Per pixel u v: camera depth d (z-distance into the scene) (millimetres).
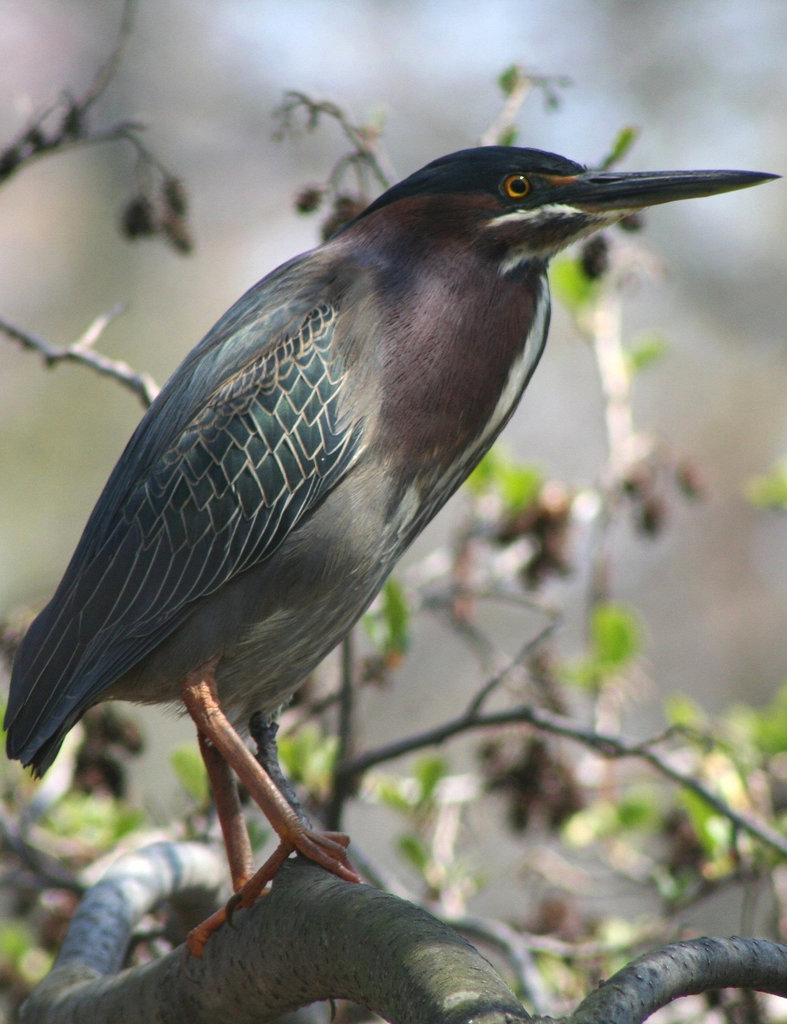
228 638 5523
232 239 21781
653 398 20922
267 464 5508
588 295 9320
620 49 21047
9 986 8359
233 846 5301
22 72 22062
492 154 5930
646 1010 3287
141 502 5562
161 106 21828
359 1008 7812
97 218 21797
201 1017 4684
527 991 7133
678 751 9164
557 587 16453
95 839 8672
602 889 10836
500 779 8266
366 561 5648
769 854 7559
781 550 20375
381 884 7922
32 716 5438
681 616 20125
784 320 20781
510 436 20047
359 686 7879
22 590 18812
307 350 5582
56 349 7051
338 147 21375
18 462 19781
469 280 5781
